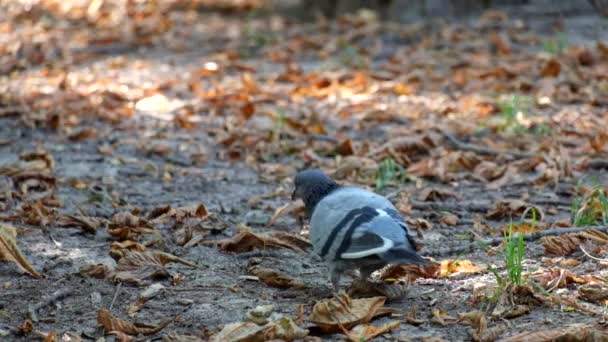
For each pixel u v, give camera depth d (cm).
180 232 1047
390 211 787
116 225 1065
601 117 1509
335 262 796
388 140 1423
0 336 803
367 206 786
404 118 1539
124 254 981
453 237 1039
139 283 912
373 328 769
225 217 1126
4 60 2058
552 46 1917
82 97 1695
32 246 1023
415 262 732
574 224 1037
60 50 2150
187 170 1321
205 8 2702
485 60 1902
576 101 1609
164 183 1273
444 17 2398
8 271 950
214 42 2253
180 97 1731
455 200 1175
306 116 1549
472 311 799
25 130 1523
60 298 879
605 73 1730
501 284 830
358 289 852
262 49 2145
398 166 1259
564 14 2383
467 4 2427
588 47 1966
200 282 915
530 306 816
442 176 1251
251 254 992
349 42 2164
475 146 1381
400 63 1919
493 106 1576
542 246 979
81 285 912
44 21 2531
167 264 962
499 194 1194
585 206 1067
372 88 1725
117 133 1509
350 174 1277
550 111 1556
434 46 2095
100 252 1009
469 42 2102
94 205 1172
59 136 1493
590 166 1273
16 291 902
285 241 1012
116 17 2592
